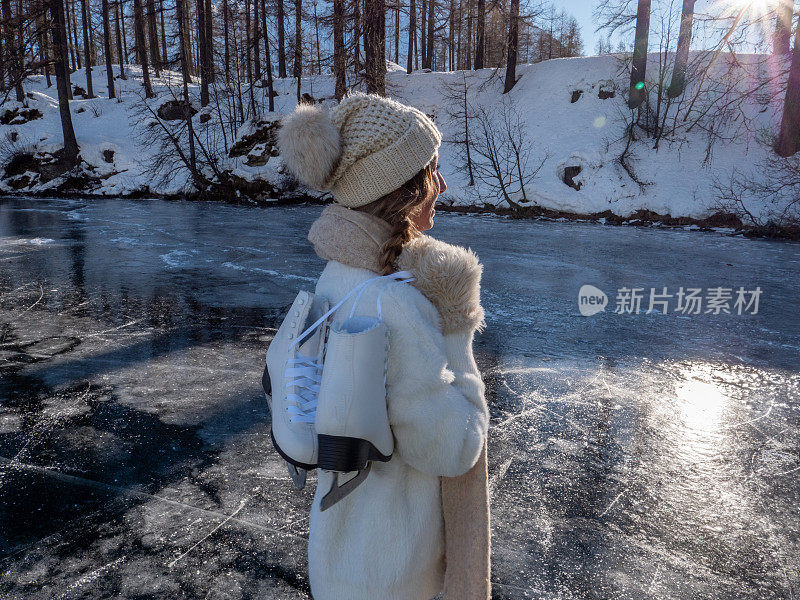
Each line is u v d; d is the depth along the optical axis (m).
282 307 6.64
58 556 2.29
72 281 7.99
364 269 0.92
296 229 14.22
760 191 16.22
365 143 0.88
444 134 24.22
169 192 23.86
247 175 21.86
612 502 2.76
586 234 14.28
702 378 4.57
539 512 2.66
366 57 19.98
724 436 3.52
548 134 21.50
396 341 0.83
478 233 14.14
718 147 18.81
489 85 25.47
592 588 2.14
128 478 2.92
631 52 22.06
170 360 4.77
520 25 23.84
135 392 4.06
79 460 3.10
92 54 50.75
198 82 39.09
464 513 0.96
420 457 0.87
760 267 9.84
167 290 7.46
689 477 3.01
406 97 26.42
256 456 3.15
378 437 0.82
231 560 2.27
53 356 4.85
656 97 21.14
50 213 17.67
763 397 4.19
